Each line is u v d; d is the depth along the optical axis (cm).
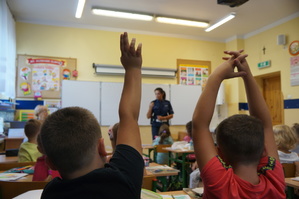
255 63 668
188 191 158
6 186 147
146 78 666
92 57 624
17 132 479
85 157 62
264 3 514
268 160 81
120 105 71
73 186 59
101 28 635
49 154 62
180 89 686
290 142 241
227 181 72
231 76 86
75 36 614
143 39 670
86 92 607
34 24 586
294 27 563
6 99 512
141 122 647
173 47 694
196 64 711
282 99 586
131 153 64
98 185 58
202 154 78
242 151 75
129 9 541
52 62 592
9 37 501
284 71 583
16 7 521
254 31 673
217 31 678
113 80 636
